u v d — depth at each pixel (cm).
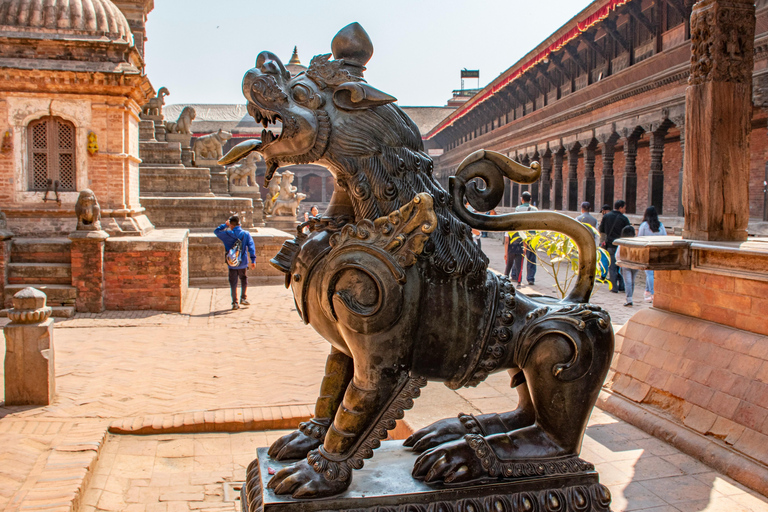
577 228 207
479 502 189
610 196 2217
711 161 374
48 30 1013
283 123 183
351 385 189
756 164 1852
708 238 377
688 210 393
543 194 2986
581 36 2236
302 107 186
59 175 1032
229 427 459
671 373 347
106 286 955
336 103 188
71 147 1033
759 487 257
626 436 324
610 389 385
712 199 374
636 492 255
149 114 1903
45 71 982
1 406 486
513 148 3391
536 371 196
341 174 192
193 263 1337
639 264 372
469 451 192
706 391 318
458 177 204
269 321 912
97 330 812
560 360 192
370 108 189
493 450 194
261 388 557
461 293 194
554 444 199
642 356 378
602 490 199
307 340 777
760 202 1816
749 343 313
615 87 2061
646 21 1850
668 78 1725
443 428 227
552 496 193
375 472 201
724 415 300
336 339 201
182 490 362
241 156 204
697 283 368
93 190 1040
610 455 297
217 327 860
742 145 379
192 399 520
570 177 2617
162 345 734
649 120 1859
